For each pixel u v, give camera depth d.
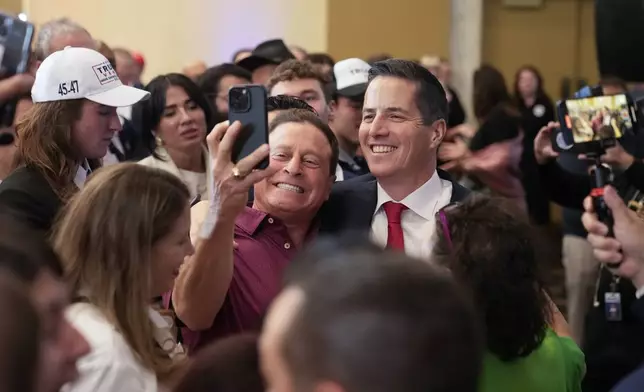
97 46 3.66
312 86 3.32
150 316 1.84
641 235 1.91
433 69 6.72
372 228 2.34
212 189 1.94
